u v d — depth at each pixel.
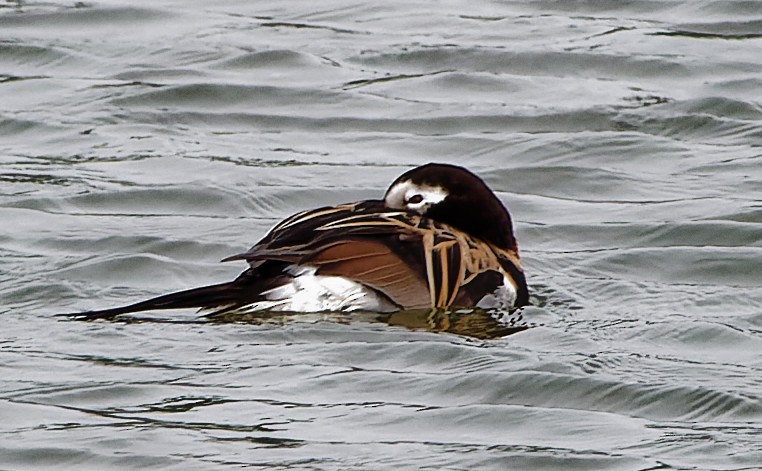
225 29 22.52
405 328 12.25
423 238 12.59
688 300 13.44
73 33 22.39
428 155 18.28
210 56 21.41
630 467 10.08
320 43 21.94
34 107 19.72
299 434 10.48
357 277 12.32
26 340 12.05
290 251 12.30
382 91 20.22
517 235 15.52
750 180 17.19
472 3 23.66
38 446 10.26
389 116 19.42
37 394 11.05
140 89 20.22
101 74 20.91
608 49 21.39
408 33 22.28
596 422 10.80
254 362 11.63
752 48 21.56
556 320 12.70
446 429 10.66
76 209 16.11
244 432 10.49
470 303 12.52
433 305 12.39
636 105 19.61
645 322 12.73
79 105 19.77
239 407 10.88
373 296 12.32
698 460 10.20
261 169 17.45
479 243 12.91
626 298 13.49
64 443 10.30
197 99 19.95
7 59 21.52
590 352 11.93
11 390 11.11
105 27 22.69
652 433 10.63
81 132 18.81
